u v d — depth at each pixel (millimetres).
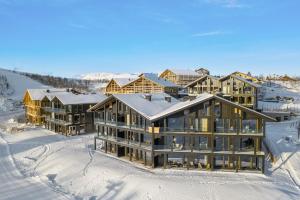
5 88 172375
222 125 45781
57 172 47844
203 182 40219
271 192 36719
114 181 41969
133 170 45688
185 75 112688
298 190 38594
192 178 41906
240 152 45125
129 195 38062
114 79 104875
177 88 93688
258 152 44781
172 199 36000
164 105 55219
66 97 77188
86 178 44281
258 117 44375
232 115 45000
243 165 47781
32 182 43875
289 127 73875
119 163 49562
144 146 49094
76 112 76188
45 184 42938
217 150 45812
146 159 49500
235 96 81188
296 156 52031
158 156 49531
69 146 62250
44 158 54906
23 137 74312
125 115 52719
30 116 98875
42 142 68062
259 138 44781
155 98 58562
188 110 45969
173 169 46344
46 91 97375
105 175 44094
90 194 39531
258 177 42750
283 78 175000
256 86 79375
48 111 84250
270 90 134500
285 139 61812
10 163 53719
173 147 47125
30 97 97125
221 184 39438
